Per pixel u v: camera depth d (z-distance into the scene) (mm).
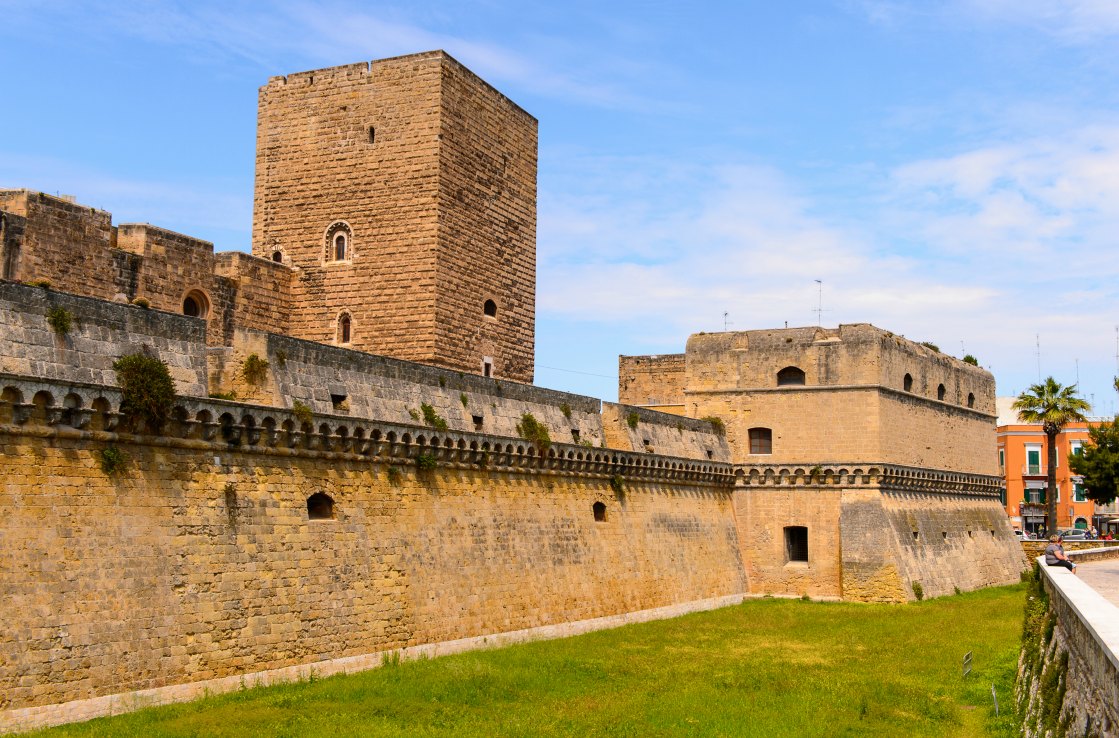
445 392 47656
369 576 41375
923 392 78062
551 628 51438
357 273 58094
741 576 71625
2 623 28969
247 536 36594
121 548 32375
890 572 68500
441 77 57312
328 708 34156
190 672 33844
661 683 42281
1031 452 129125
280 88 60938
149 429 33906
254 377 38406
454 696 37344
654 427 65125
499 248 62312
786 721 36281
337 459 41000
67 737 28547
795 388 72688
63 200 43781
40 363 30812
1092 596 28891
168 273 49031
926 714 37750
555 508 54219
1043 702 29891
